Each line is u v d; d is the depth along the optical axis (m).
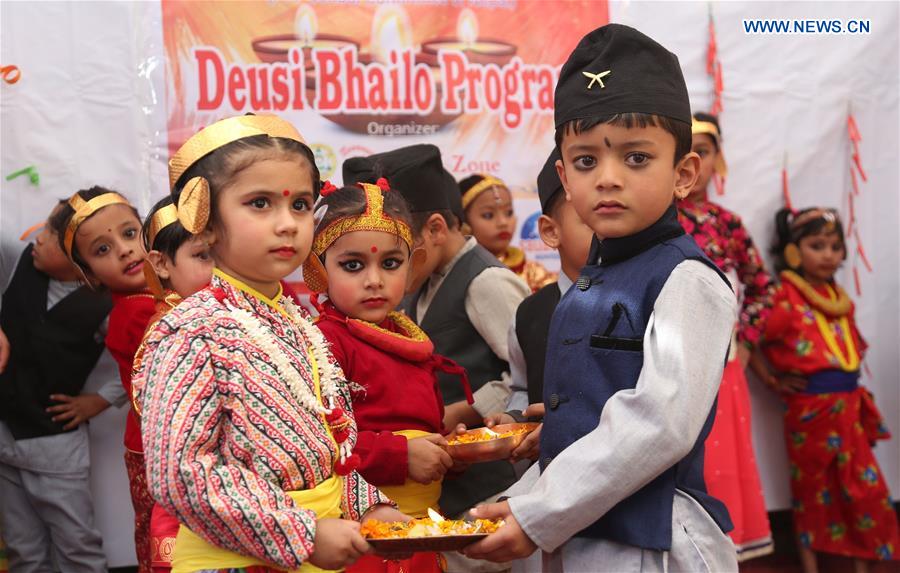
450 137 4.05
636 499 1.84
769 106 4.32
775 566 4.32
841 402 4.20
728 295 1.88
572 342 1.96
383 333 2.43
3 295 3.75
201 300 1.75
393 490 2.39
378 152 4.00
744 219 4.35
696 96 4.25
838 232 4.24
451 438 2.44
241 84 3.88
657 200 1.88
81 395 3.80
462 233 3.49
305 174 1.81
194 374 1.65
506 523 1.83
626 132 1.84
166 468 1.58
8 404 3.69
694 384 1.77
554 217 2.63
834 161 4.41
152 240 2.41
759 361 4.38
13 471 3.74
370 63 3.97
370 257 2.40
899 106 4.44
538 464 2.11
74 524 3.73
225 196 1.75
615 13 4.14
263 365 1.72
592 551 1.88
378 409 2.38
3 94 3.74
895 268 4.50
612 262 2.00
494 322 3.06
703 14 4.22
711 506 1.89
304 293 3.94
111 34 3.80
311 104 3.93
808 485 4.24
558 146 2.02
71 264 3.71
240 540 1.62
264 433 1.69
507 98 4.09
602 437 1.79
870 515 4.15
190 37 3.84
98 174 3.82
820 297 4.26
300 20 3.91
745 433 4.01
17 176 3.76
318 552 1.68
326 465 1.78
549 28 4.10
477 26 4.04
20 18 3.74
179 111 3.85
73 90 3.79
